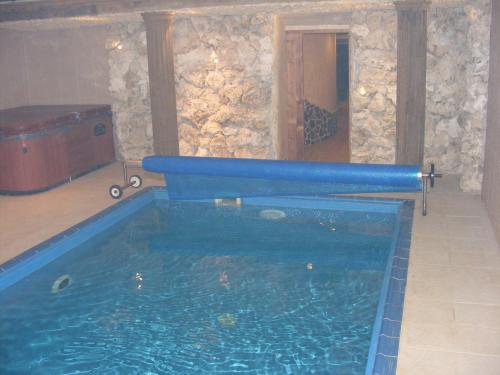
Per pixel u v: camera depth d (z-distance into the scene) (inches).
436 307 154.6
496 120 212.5
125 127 345.4
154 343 155.2
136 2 272.1
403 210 238.2
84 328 164.9
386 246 217.8
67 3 283.6
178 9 267.1
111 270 203.9
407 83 256.1
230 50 304.7
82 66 345.4
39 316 172.7
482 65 247.8
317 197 261.9
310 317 166.1
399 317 148.1
